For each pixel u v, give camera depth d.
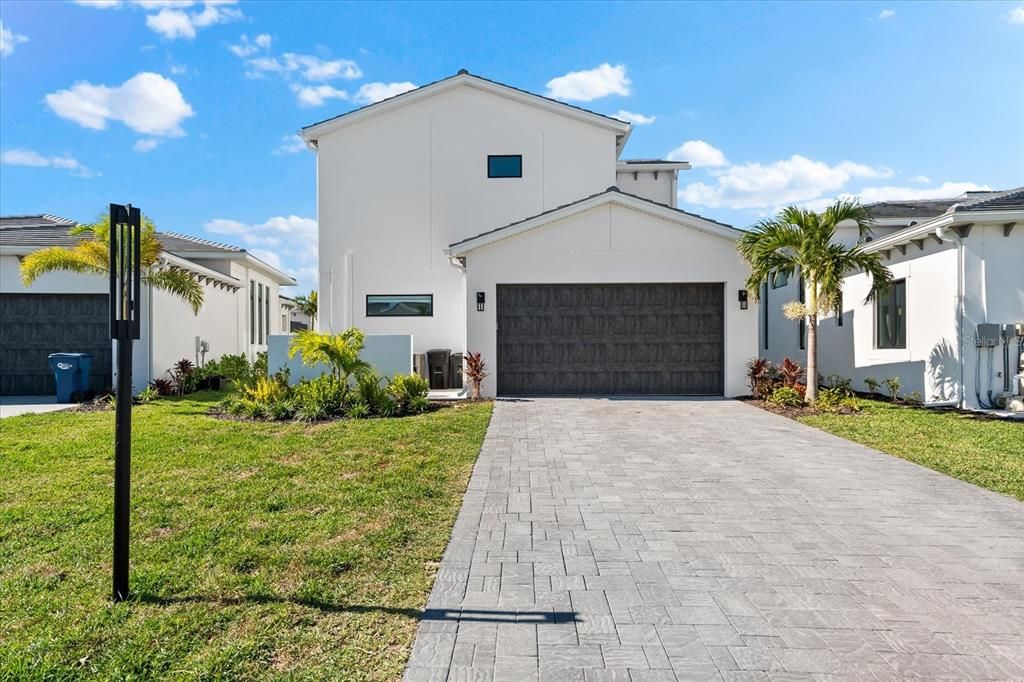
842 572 3.84
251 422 9.20
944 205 14.65
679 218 12.13
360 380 10.25
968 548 4.26
